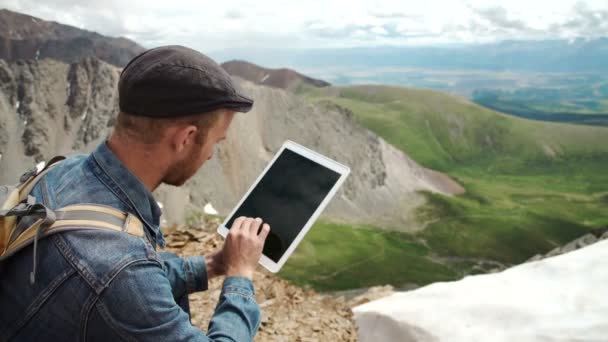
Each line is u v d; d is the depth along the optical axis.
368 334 4.82
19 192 1.60
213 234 7.45
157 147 1.52
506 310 4.12
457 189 177.75
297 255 121.50
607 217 150.75
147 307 1.35
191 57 1.49
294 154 2.56
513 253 130.88
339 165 2.42
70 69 155.75
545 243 133.75
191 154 1.58
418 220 152.38
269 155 155.25
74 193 1.47
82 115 148.75
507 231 141.50
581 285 4.30
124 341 1.35
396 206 160.75
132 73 1.46
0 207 1.53
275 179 2.51
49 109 146.12
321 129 171.25
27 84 146.88
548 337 3.68
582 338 3.52
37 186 1.57
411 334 4.33
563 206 161.75
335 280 108.25
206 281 2.16
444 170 197.50
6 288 1.40
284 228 2.31
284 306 6.22
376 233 140.25
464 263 124.44
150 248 1.45
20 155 135.38
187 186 129.62
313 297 6.63
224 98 1.51
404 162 186.50
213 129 1.57
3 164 129.00
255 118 163.75
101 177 1.50
